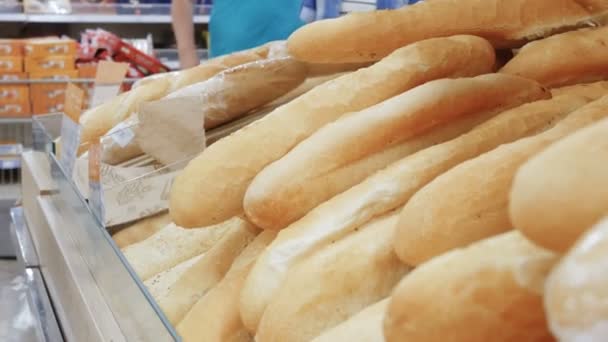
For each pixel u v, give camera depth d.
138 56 2.77
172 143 1.01
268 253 0.71
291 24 1.99
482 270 0.39
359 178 0.74
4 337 1.92
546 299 0.28
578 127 0.62
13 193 2.92
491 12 0.91
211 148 0.85
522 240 0.40
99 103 1.30
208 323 0.76
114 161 1.01
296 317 0.63
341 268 0.64
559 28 0.96
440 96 0.76
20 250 1.63
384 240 0.65
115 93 1.29
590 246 0.28
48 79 2.81
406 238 0.57
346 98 0.83
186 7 2.81
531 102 0.80
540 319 0.37
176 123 1.00
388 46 0.91
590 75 0.89
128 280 0.79
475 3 0.91
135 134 0.99
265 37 2.06
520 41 0.97
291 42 0.96
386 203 0.69
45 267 1.44
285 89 1.10
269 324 0.64
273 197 0.74
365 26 0.90
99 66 1.31
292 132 0.81
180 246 0.99
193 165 0.84
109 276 0.91
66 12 3.46
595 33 0.90
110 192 0.98
